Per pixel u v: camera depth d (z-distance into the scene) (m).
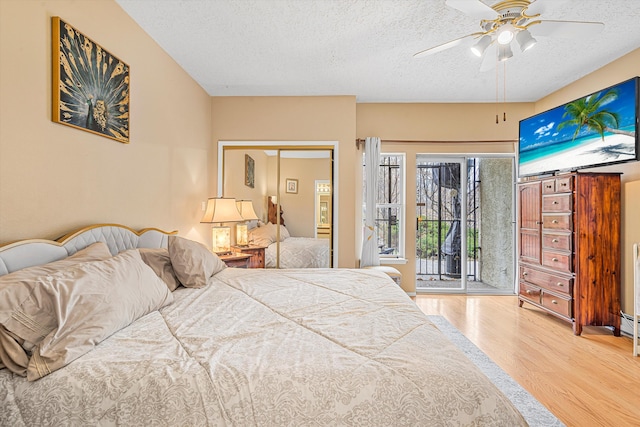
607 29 2.72
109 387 1.03
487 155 4.63
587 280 3.08
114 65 2.27
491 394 1.01
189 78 3.59
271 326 1.47
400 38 2.83
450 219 4.84
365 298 1.92
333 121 4.25
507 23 2.00
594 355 2.63
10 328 1.14
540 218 3.58
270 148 4.28
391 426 0.97
